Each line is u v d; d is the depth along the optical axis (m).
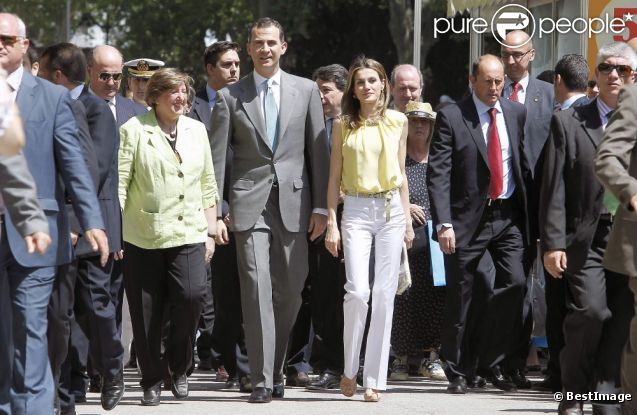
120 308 33.62
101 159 29.30
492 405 30.78
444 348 33.47
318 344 34.53
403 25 120.38
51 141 24.16
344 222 30.95
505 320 33.19
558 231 26.75
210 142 31.95
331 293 34.19
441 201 33.00
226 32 163.25
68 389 28.73
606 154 23.11
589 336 26.30
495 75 33.00
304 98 32.03
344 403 31.06
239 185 31.75
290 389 34.41
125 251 30.72
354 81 30.95
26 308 23.56
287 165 31.78
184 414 29.23
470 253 33.09
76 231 28.48
